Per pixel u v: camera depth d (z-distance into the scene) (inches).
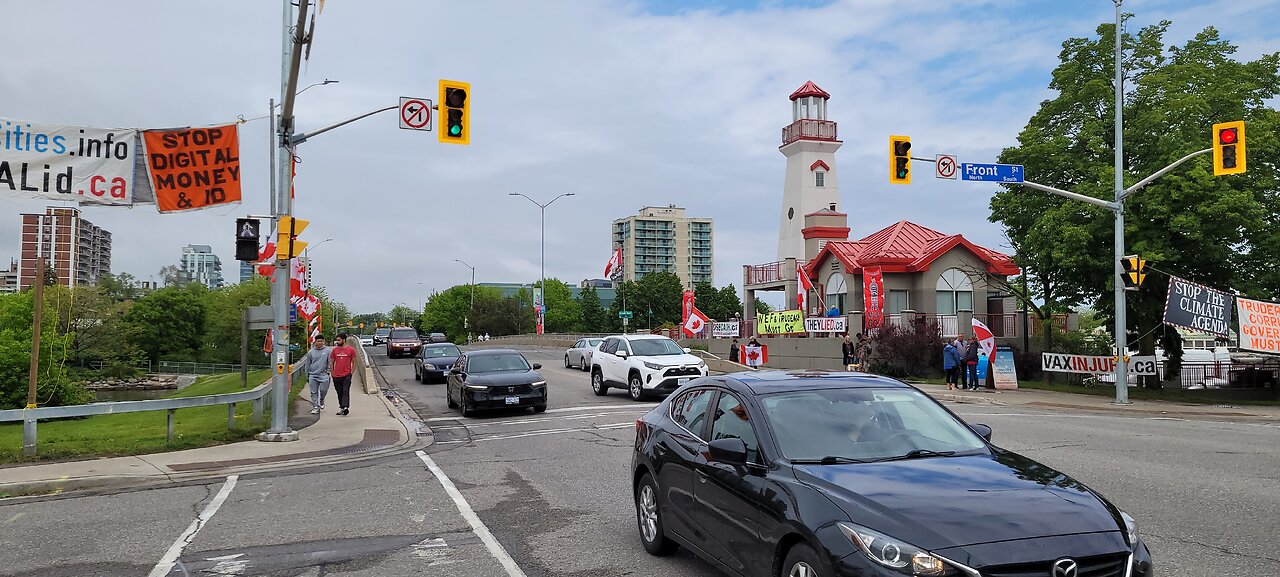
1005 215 1180.5
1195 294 919.7
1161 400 957.8
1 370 1743.4
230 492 415.8
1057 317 1413.6
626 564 268.7
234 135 600.4
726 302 4360.2
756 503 207.6
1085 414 807.7
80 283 5300.2
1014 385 1091.3
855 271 1497.3
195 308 3902.6
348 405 800.9
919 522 171.0
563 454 522.9
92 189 571.2
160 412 1155.9
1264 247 994.1
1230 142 721.6
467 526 328.5
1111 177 995.9
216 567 276.4
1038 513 175.3
